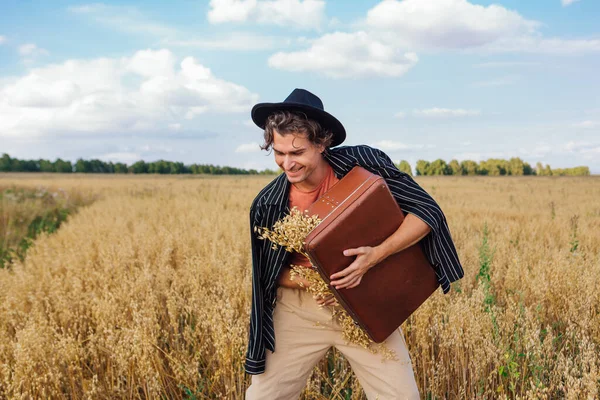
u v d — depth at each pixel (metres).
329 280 2.13
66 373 3.52
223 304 3.71
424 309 3.30
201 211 12.71
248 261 5.84
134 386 3.25
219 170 103.69
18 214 14.09
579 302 3.99
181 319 4.24
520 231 8.91
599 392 2.67
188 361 3.49
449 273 2.29
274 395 2.51
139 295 4.50
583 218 10.67
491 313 3.44
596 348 3.52
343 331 2.42
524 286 4.56
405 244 2.15
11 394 3.11
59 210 16.42
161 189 26.80
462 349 3.19
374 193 2.10
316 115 2.13
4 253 9.59
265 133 2.20
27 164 100.75
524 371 3.06
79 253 6.54
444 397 3.12
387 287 2.23
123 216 11.99
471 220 10.48
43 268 6.11
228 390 3.08
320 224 2.09
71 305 4.46
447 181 45.28
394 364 2.38
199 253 6.06
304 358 2.53
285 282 2.48
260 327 2.44
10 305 4.39
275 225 2.31
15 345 3.42
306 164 2.14
